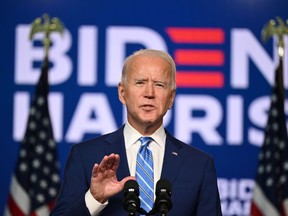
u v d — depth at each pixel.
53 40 14.70
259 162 13.46
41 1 14.84
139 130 6.82
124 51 14.66
